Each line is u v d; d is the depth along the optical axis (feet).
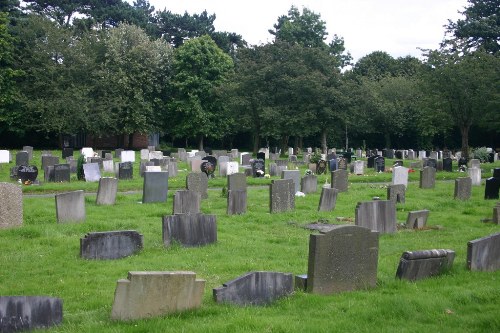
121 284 27.89
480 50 168.25
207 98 219.00
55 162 118.73
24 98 191.11
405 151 204.64
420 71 163.84
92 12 247.29
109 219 61.26
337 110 186.39
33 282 37.81
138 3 293.43
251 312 29.58
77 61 197.16
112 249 44.78
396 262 42.73
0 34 184.34
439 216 68.59
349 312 29.86
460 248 48.19
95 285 36.86
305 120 183.52
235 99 187.62
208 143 258.78
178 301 29.17
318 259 33.65
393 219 56.54
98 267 41.73
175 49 234.99
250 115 191.62
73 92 192.24
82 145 230.27
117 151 164.66
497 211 63.57
